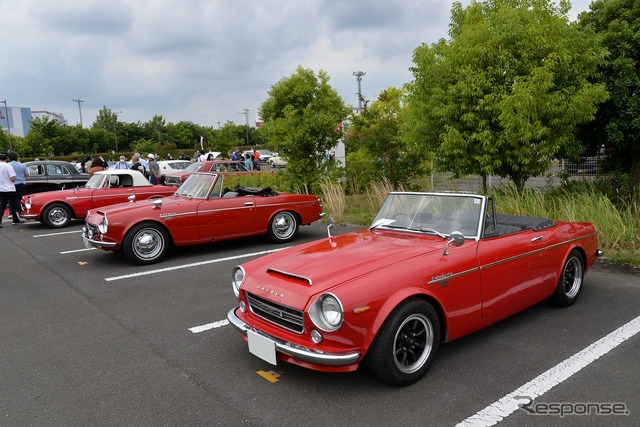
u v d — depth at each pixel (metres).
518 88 7.68
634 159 9.85
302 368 3.83
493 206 4.27
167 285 6.45
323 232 10.14
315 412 3.16
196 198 8.27
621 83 8.87
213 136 53.41
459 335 3.80
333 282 3.36
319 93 14.20
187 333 4.70
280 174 15.15
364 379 3.60
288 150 14.33
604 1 9.85
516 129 8.10
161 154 50.06
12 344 4.56
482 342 4.18
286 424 3.03
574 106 7.97
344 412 3.14
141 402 3.40
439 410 3.13
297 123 13.87
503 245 4.15
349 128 15.66
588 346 4.02
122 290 6.28
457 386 3.43
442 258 3.72
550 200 8.56
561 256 4.75
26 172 14.47
